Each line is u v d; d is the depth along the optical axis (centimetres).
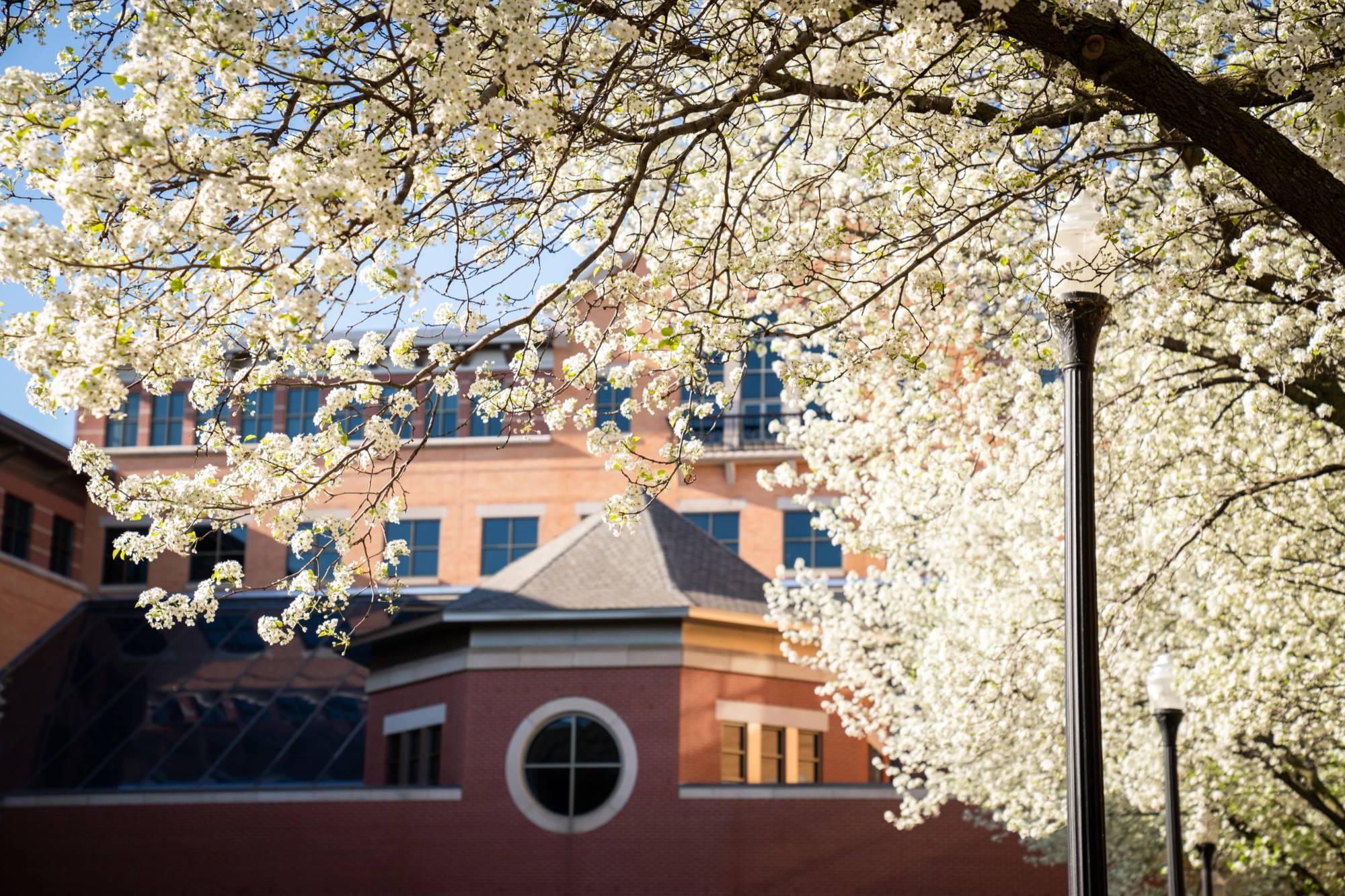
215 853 3128
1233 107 696
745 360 874
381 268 648
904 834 2870
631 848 2919
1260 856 2084
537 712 3012
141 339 649
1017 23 687
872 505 1716
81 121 577
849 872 2869
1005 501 1675
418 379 785
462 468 4509
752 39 824
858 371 973
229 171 635
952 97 898
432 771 3108
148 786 3256
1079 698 737
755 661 3080
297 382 772
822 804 2912
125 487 729
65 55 773
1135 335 1347
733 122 988
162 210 669
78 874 3186
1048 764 1770
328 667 3581
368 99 705
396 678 3250
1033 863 2795
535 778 2983
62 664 3759
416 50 675
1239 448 1438
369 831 3055
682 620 3011
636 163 910
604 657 3017
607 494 4422
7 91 662
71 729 3475
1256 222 1097
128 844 3180
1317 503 1461
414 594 4300
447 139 727
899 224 1013
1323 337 1073
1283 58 889
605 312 3772
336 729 3372
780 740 3069
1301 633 1513
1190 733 1811
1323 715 1581
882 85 939
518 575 3222
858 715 2433
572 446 4475
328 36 744
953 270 1316
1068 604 759
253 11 623
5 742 3425
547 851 2941
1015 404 1416
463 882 2961
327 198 609
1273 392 1277
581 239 1155
